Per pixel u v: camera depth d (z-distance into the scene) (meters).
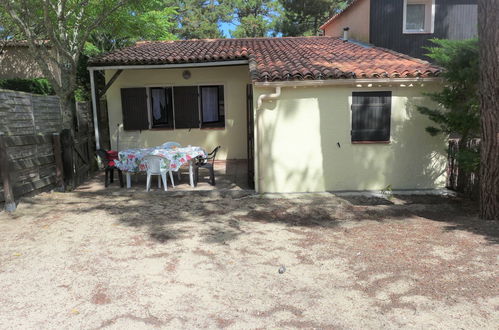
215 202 7.41
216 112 12.33
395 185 8.12
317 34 26.27
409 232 5.50
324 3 24.14
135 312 3.39
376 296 3.65
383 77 7.51
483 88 5.71
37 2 9.24
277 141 7.89
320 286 3.88
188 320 3.29
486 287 3.73
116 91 11.77
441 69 7.62
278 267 4.35
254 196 7.86
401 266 4.28
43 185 7.77
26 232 5.46
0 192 6.30
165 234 5.45
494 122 5.68
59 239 5.19
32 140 7.29
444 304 3.46
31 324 3.19
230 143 12.19
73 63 9.20
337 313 3.38
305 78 7.46
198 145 12.16
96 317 3.30
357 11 13.44
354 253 4.71
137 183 9.35
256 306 3.52
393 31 11.88
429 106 7.84
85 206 6.99
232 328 3.18
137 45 13.37
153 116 12.16
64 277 4.04
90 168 10.51
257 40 14.27
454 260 4.39
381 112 7.87
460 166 6.89
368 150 7.99
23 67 16.03
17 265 4.32
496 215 5.93
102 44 17.69
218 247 4.96
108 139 12.87
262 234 5.51
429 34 11.84
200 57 9.87
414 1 11.78
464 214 6.46
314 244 5.07
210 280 4.02
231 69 11.81
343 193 8.03
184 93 11.88
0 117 6.39
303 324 3.23
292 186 8.05
